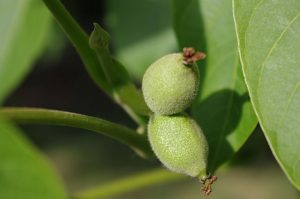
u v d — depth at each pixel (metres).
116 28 0.34
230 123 0.23
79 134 0.77
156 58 0.34
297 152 0.20
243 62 0.20
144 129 0.24
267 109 0.20
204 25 0.24
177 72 0.20
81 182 0.71
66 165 0.73
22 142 0.27
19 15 0.33
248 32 0.20
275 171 0.65
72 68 0.91
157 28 0.34
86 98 0.89
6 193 0.27
